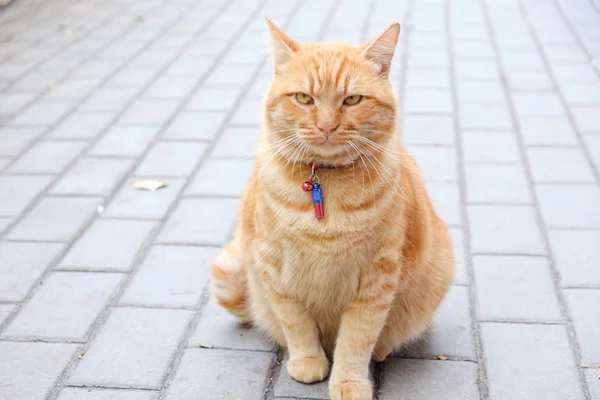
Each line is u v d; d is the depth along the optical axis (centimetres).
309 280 275
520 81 590
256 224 279
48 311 340
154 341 318
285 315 287
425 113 541
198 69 631
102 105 569
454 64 626
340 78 257
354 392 274
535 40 674
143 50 677
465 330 322
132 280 362
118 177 466
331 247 264
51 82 612
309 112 258
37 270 371
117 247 391
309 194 264
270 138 272
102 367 303
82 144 509
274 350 312
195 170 472
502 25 714
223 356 309
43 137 521
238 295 317
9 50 682
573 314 330
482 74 605
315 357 293
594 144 491
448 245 314
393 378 295
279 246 271
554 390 285
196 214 422
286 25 723
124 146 505
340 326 286
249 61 644
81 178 465
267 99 270
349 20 732
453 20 730
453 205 425
